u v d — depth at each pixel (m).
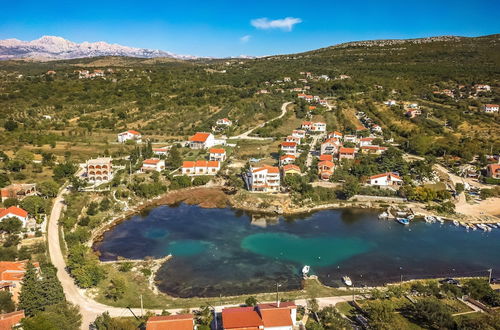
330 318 69.62
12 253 90.69
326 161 167.12
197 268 95.94
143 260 98.88
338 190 151.38
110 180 156.38
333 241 113.50
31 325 58.34
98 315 72.88
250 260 100.88
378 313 70.19
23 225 111.75
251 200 143.50
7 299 69.88
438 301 73.62
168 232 118.69
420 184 157.12
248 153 197.00
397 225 126.81
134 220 128.62
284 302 70.88
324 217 133.38
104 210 131.00
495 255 105.38
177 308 76.19
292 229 122.38
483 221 129.25
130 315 73.25
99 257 101.06
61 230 111.62
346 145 196.25
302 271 94.38
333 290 85.56
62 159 178.75
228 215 134.12
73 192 141.38
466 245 111.69
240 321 63.06
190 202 145.88
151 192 147.50
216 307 76.62
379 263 100.19
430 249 108.88
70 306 73.19
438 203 143.25
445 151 188.00
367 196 147.62
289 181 150.12
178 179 159.88
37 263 85.69
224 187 159.75
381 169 165.88
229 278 91.25
